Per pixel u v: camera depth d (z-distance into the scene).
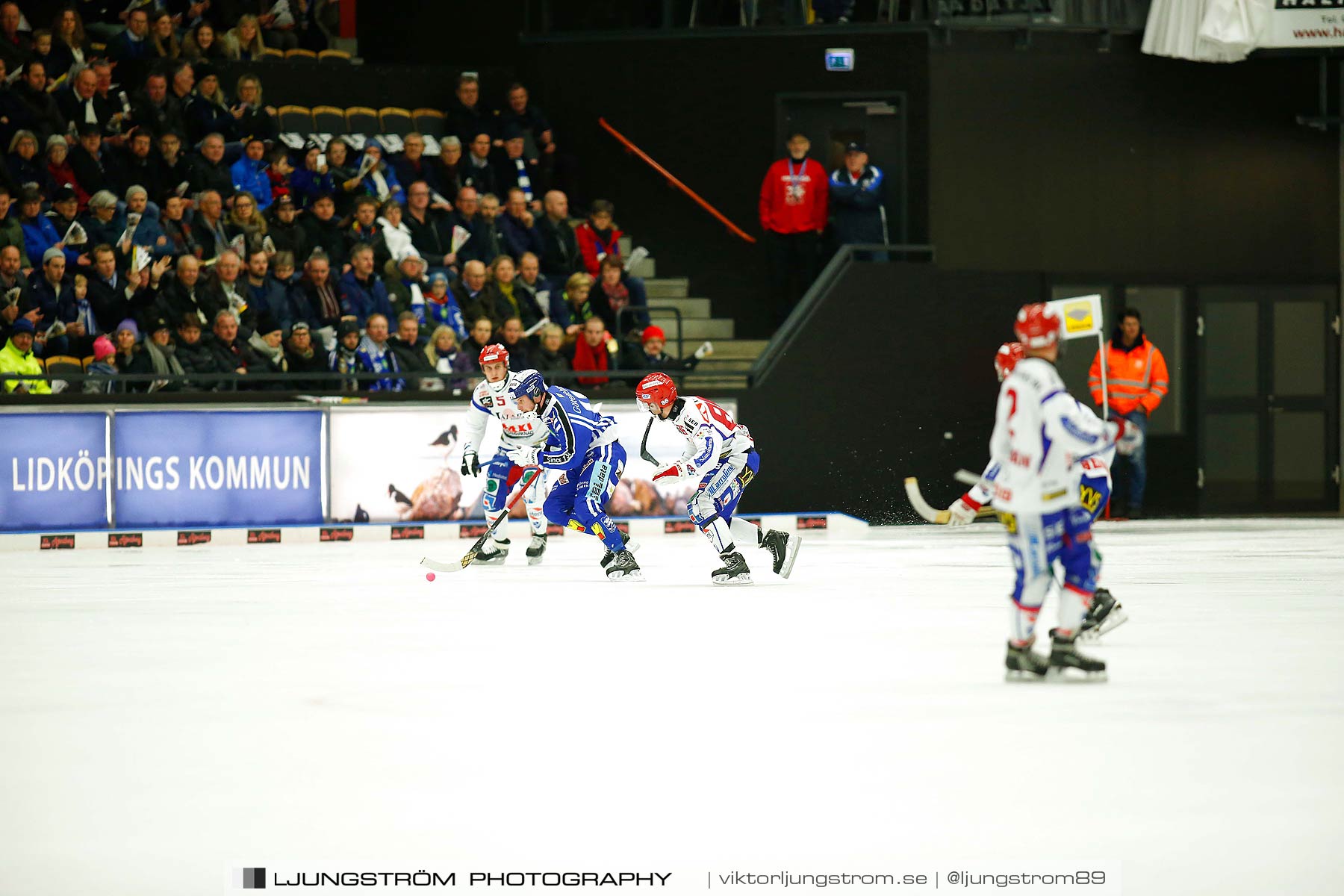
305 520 43.16
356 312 46.41
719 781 15.02
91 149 46.31
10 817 14.09
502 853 12.88
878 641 23.64
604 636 24.25
